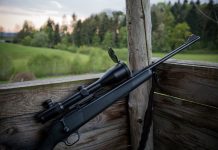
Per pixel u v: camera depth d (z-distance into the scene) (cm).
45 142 142
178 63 168
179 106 171
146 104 188
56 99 159
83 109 147
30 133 155
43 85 154
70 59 1352
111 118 190
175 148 180
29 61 1352
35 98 153
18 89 147
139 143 178
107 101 150
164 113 186
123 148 199
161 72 182
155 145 201
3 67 1162
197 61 168
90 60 1294
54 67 1384
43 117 139
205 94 150
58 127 143
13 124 149
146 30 178
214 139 149
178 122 174
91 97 151
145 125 174
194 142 163
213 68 143
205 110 152
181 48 150
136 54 179
